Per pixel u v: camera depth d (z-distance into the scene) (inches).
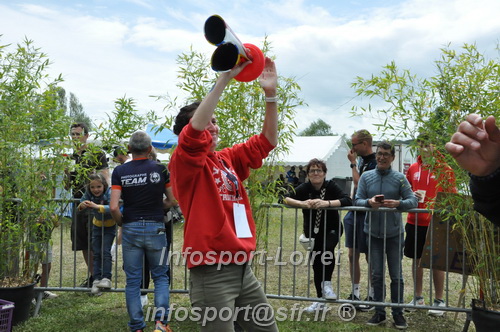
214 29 67.3
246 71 74.5
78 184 178.9
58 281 207.3
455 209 134.5
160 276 142.2
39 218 152.3
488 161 32.2
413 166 175.6
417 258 168.2
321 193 162.9
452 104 126.2
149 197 139.3
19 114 139.8
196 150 72.7
